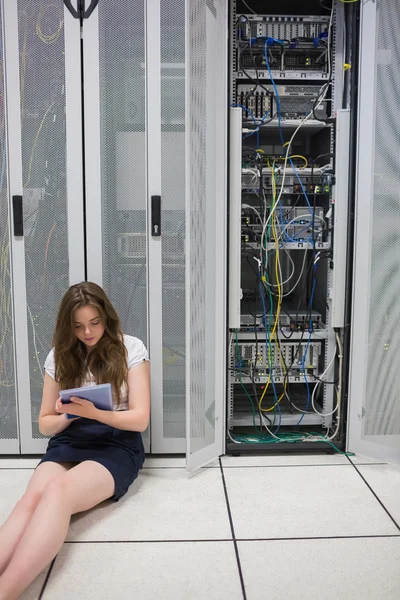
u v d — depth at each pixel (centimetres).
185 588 158
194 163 224
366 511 204
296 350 287
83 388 190
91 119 236
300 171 271
